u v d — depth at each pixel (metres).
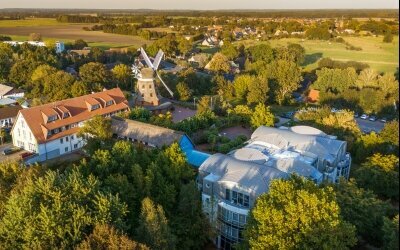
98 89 127.88
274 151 71.19
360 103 123.75
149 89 123.75
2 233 40.53
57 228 39.88
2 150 92.31
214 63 179.50
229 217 56.34
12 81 149.25
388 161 66.25
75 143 93.94
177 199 56.16
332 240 40.06
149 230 42.06
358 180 68.12
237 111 110.25
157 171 56.25
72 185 44.72
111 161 58.28
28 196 42.34
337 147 73.12
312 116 97.94
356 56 181.00
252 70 171.62
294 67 138.88
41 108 91.06
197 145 92.69
